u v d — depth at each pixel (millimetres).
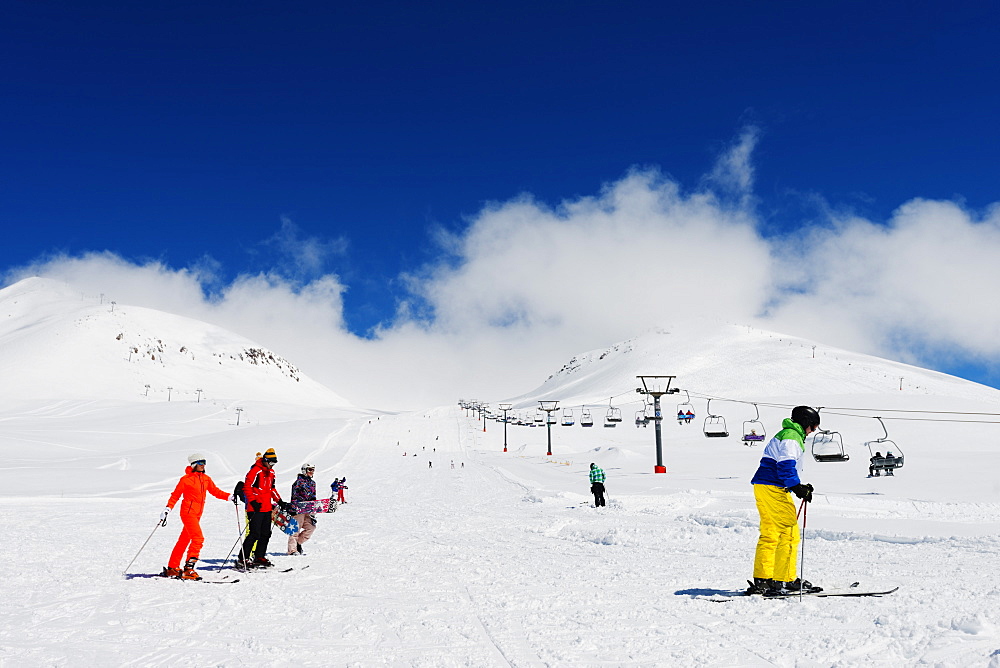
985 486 20578
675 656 4762
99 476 41438
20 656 4996
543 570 8961
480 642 5289
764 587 6762
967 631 5074
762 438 46812
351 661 4809
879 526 11711
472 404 148250
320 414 170000
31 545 12250
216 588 7957
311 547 12234
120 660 4887
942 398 75875
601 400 194375
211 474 55344
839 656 4660
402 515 19422
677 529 13086
